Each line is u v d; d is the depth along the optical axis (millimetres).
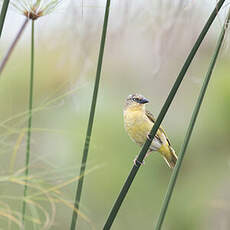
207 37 9852
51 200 5359
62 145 9641
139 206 12609
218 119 12102
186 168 12695
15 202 5465
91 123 6121
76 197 5980
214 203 11133
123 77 10430
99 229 11438
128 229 12555
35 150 7254
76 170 6238
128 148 11320
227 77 11852
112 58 9859
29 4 6152
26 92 9398
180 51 7371
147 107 10984
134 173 6184
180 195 12578
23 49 9266
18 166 5945
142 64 9672
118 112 11148
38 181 5379
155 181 12648
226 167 12227
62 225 9422
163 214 5887
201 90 5984
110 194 11672
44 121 9664
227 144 12328
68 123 9781
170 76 9148
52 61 8422
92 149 11078
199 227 11812
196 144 12500
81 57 7645
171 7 7219
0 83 9266
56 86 8430
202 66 10031
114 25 7809
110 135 11227
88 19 7535
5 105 8961
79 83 7484
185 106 11711
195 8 7070
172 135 11711
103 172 11359
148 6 7402
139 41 8180
